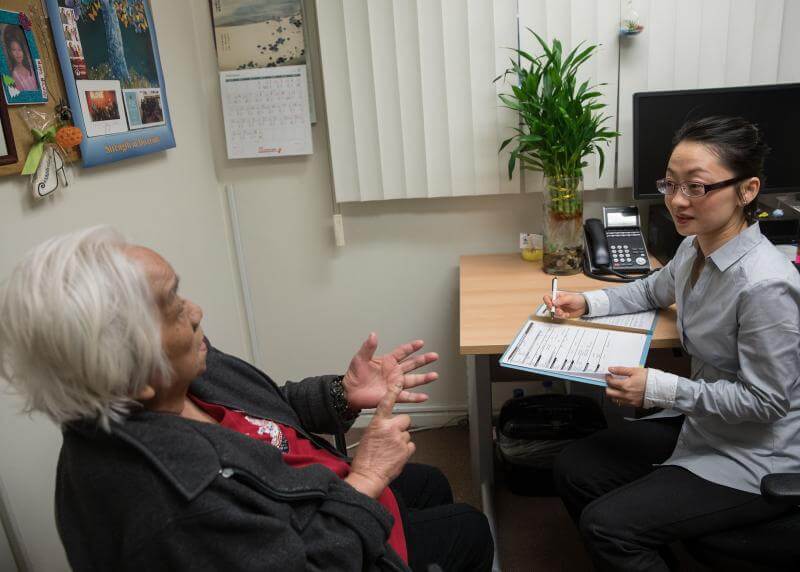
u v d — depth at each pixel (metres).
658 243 2.08
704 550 1.29
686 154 1.26
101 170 1.64
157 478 0.79
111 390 0.79
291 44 2.17
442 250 2.37
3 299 0.77
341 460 1.23
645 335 1.51
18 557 1.28
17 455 1.28
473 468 2.05
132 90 1.75
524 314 1.71
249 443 0.91
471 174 2.19
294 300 2.49
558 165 1.92
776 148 1.92
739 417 1.24
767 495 1.05
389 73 2.12
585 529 1.35
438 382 2.54
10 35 1.27
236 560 0.81
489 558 1.32
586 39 2.04
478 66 2.08
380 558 1.00
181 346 0.87
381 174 2.22
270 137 2.25
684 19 2.00
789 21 1.98
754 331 1.21
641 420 1.64
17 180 1.32
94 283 0.76
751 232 1.27
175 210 2.04
